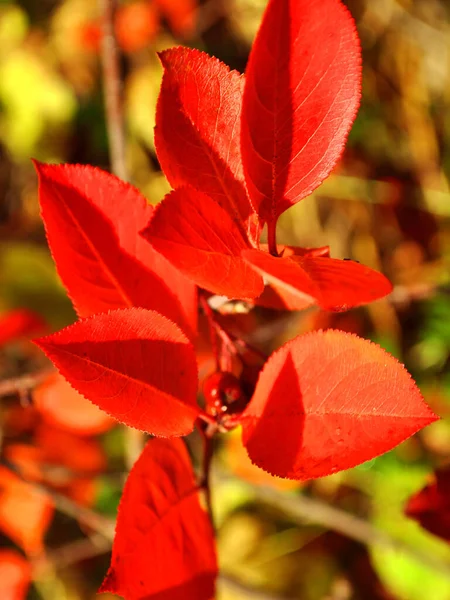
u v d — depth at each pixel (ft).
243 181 0.66
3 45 2.38
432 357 1.91
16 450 1.51
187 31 2.20
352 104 0.60
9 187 2.39
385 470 1.81
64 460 1.54
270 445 0.64
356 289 0.51
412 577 1.77
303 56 0.59
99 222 0.70
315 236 2.20
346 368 0.63
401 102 2.24
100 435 1.80
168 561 0.67
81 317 0.70
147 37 2.08
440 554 1.74
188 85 0.64
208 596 0.69
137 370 0.63
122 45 2.08
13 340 1.54
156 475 0.70
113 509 1.75
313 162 0.62
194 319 0.72
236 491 1.92
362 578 1.85
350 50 0.59
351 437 0.62
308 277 0.52
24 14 2.37
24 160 2.38
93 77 2.34
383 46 2.27
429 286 1.31
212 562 0.70
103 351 0.62
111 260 0.70
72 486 1.50
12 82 2.37
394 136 2.21
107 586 0.64
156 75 2.23
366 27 2.26
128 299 0.71
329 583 1.84
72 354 0.61
